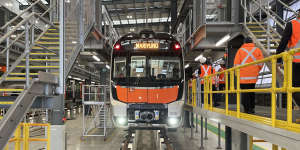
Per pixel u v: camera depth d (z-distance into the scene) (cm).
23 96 402
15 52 838
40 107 561
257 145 1002
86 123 1692
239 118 394
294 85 289
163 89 712
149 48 754
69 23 909
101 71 1959
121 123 698
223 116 486
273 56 288
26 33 436
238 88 405
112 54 760
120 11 2678
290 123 251
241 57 434
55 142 587
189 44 1383
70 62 767
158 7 2623
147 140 1121
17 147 574
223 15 976
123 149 621
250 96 439
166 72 738
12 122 371
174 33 2325
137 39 761
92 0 1121
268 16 723
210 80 587
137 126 695
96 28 1169
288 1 1194
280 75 571
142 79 722
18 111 388
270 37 759
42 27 1042
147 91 708
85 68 2402
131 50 755
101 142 1083
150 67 737
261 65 435
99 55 1471
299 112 468
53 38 788
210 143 1051
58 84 575
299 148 231
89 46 1314
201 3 958
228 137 725
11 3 1108
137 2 2314
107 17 1546
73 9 919
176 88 719
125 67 739
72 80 2792
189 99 957
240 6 915
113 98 715
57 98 572
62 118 586
